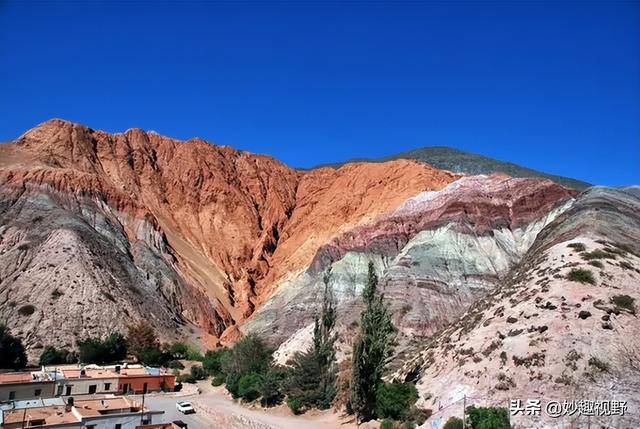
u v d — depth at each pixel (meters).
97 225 110.25
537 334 46.47
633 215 70.06
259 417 54.66
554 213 90.12
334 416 52.78
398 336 71.81
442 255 86.06
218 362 81.31
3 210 102.69
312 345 66.69
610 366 41.53
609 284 50.25
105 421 43.22
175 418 57.59
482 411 39.34
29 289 87.56
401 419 46.44
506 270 82.62
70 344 81.62
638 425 37.00
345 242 105.56
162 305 101.19
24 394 57.38
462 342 51.94
